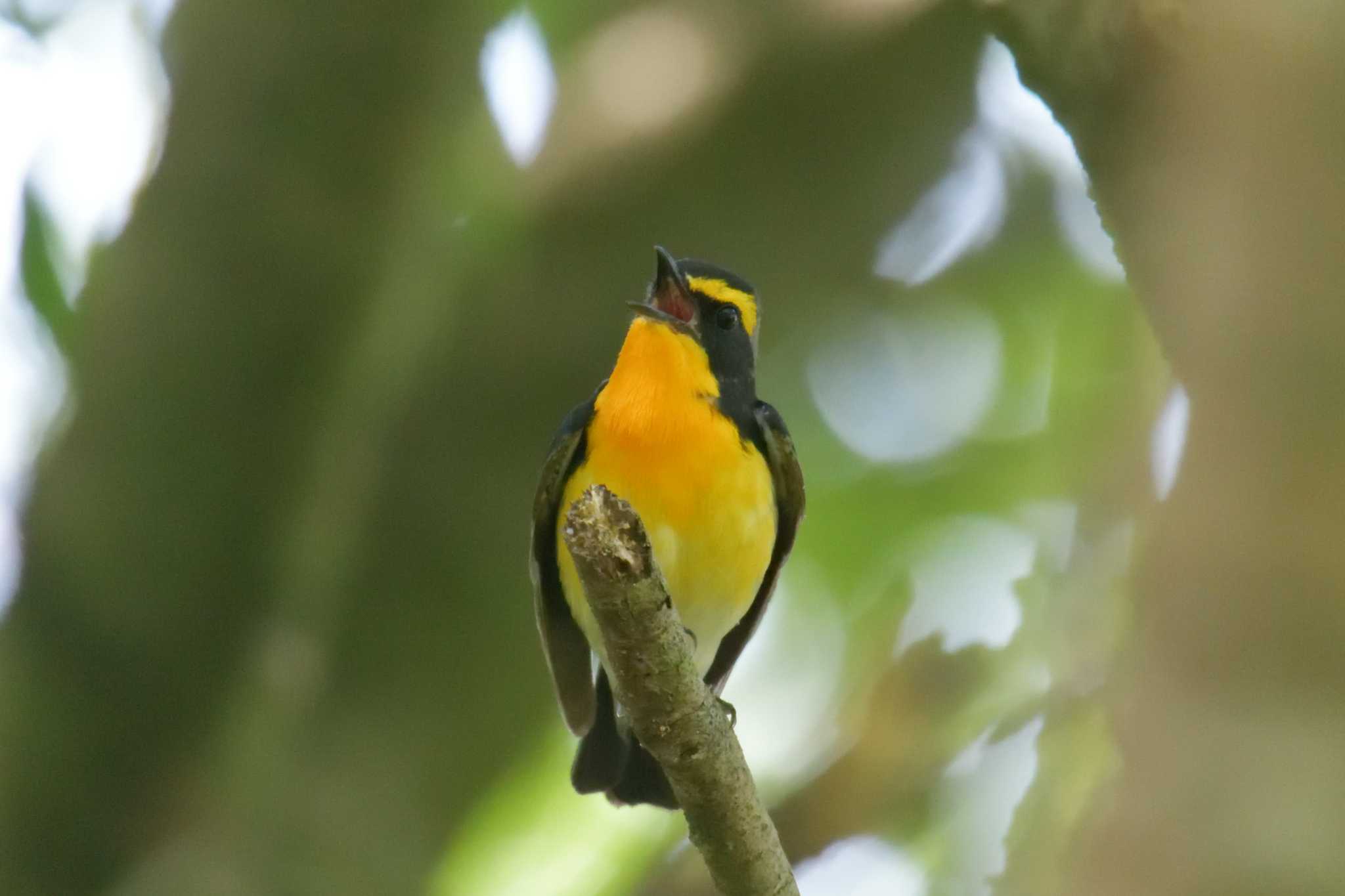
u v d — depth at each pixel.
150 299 11.12
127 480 11.05
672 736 5.98
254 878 10.77
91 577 11.04
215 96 11.24
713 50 11.63
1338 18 3.37
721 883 6.29
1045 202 14.36
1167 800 3.16
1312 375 3.21
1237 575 3.19
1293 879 3.01
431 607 11.34
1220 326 3.35
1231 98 3.48
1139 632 3.40
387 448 11.27
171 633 11.12
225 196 11.16
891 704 10.80
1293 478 3.19
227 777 11.05
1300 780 3.06
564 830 13.27
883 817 10.46
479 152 12.03
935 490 14.50
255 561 11.18
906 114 11.73
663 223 11.58
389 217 11.38
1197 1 3.73
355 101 11.27
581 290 11.51
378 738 11.28
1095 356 14.23
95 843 10.98
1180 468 3.39
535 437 11.39
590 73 11.93
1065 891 3.22
